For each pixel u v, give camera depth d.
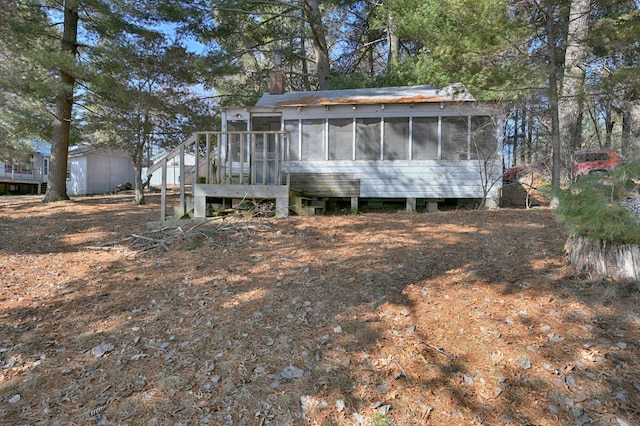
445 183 9.77
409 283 4.09
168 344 3.27
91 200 13.99
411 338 3.07
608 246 3.54
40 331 3.59
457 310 3.42
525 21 7.26
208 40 14.56
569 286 3.55
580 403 2.28
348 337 3.16
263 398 2.52
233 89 17.97
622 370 2.48
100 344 3.31
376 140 10.11
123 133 11.93
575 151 9.55
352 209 10.15
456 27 8.19
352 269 4.66
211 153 10.09
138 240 6.77
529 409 2.28
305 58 17.95
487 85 7.81
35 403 2.58
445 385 2.52
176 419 2.38
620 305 3.14
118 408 2.50
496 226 6.30
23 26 10.34
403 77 13.30
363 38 20.52
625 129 13.27
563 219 3.85
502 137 9.34
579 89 7.57
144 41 11.62
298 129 10.52
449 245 5.29
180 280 4.77
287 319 3.56
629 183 3.44
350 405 2.42
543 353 2.72
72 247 6.81
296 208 8.37
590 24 8.80
